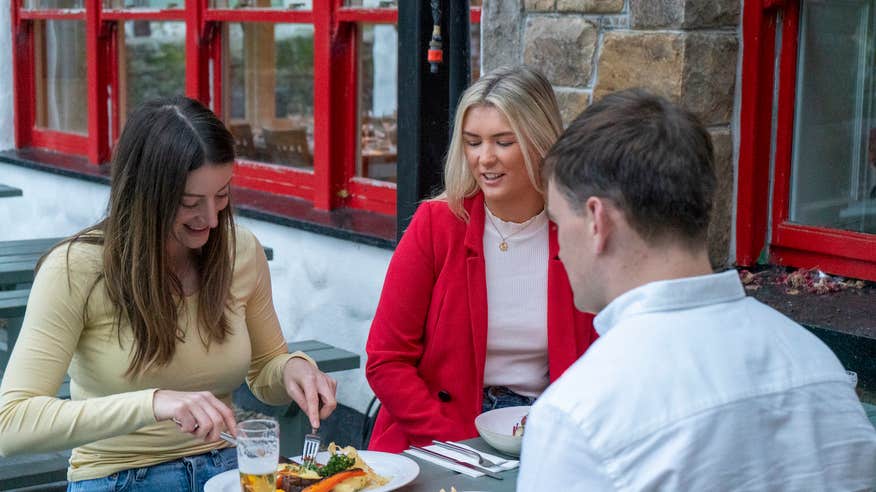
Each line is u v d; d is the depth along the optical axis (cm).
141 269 222
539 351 265
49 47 675
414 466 219
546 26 351
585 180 140
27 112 703
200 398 212
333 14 482
